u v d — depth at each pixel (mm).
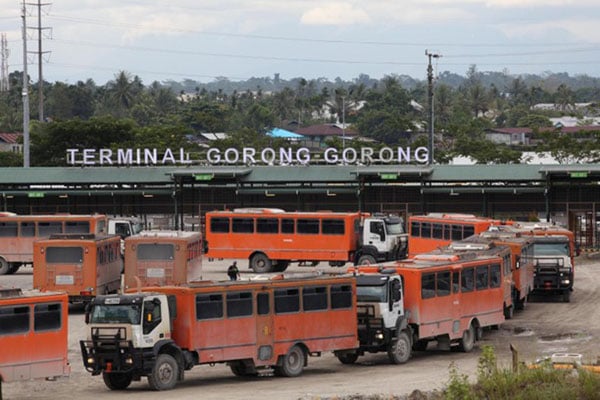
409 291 52531
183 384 45812
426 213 113188
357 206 114875
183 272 68125
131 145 164750
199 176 111625
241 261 102812
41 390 45188
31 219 87875
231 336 45875
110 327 42969
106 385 44906
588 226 109062
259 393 42312
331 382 45719
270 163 119625
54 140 169125
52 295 42844
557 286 73250
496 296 59281
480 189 110250
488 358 42219
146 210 117250
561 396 38594
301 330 48312
